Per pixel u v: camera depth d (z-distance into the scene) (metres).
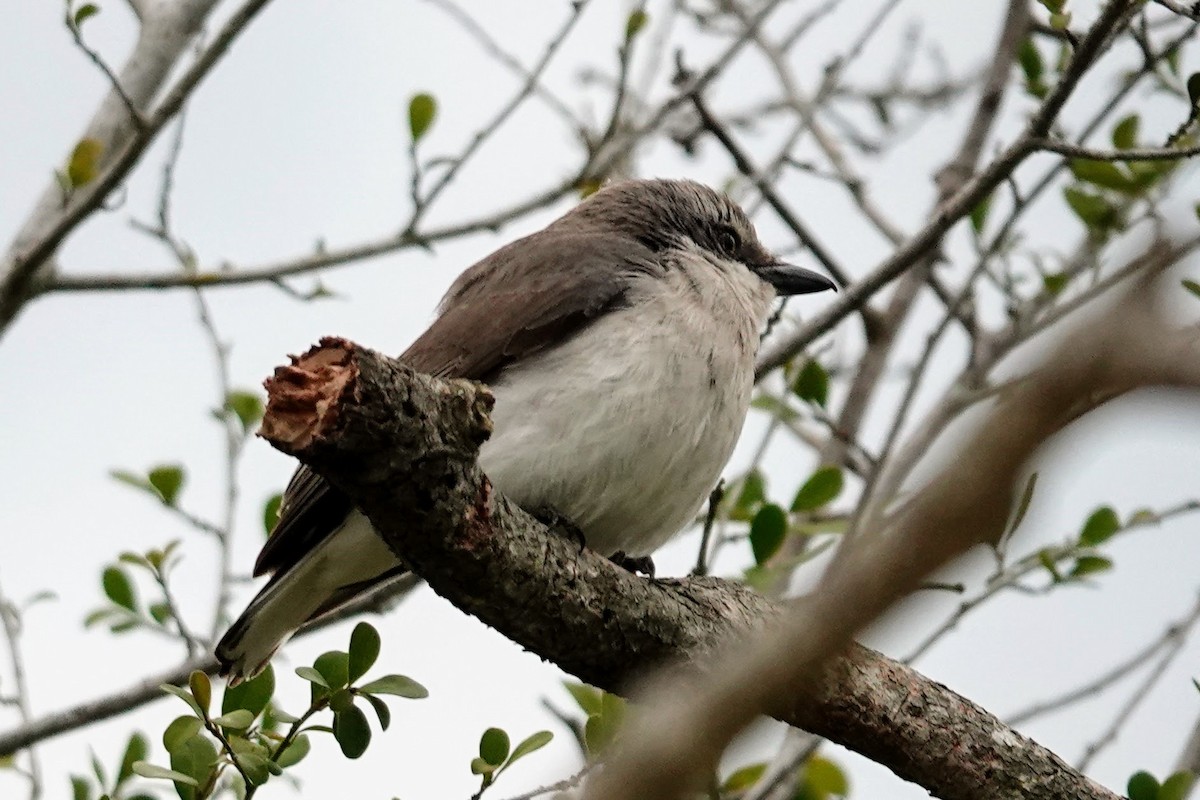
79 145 12.48
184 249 12.76
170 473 12.19
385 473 6.73
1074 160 13.06
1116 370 2.60
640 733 3.30
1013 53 14.32
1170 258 3.35
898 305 14.01
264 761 7.80
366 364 6.48
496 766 8.09
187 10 13.91
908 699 8.13
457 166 13.02
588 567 7.95
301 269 12.80
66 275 12.39
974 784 8.12
